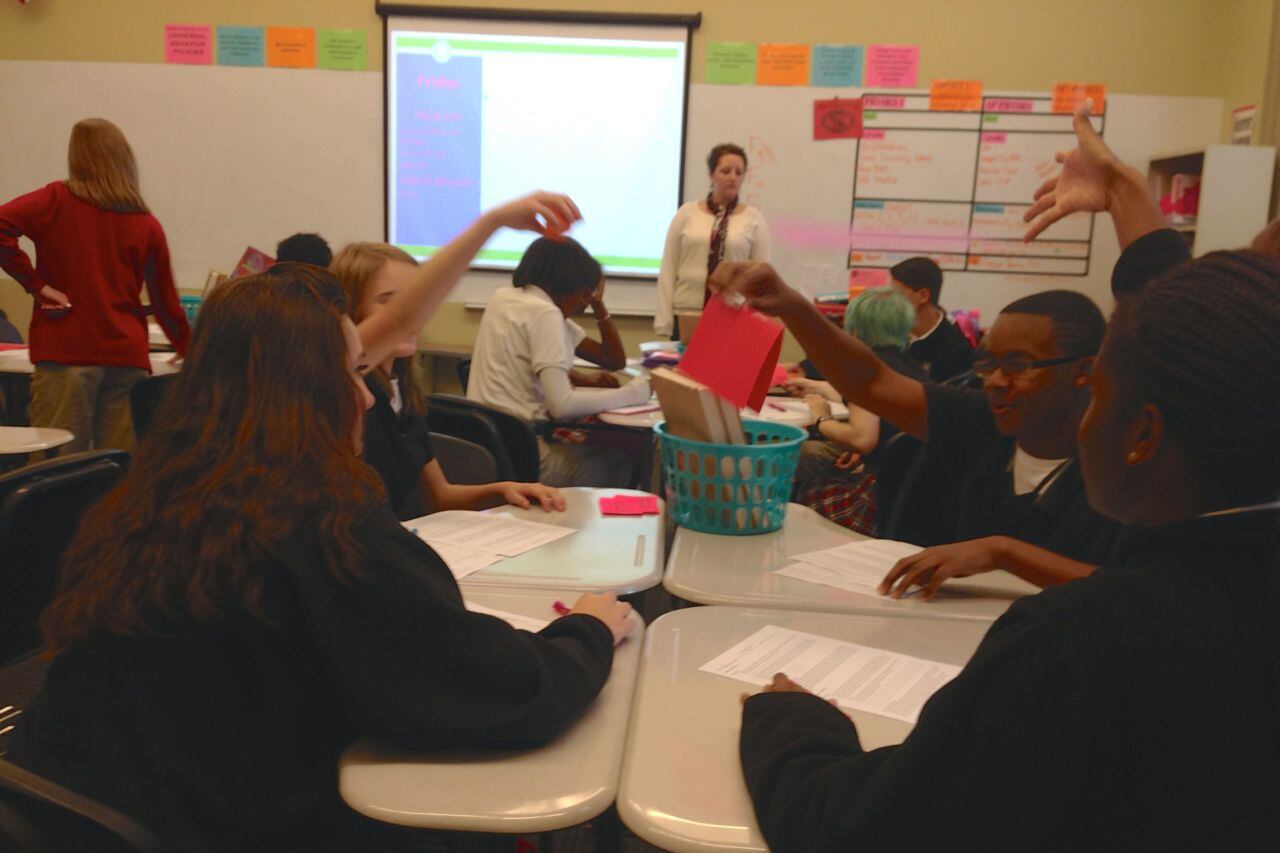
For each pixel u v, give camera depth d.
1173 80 5.26
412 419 2.02
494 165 5.48
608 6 5.34
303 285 0.96
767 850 0.81
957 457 1.69
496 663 0.92
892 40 5.29
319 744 0.93
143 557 0.87
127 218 3.22
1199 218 4.77
